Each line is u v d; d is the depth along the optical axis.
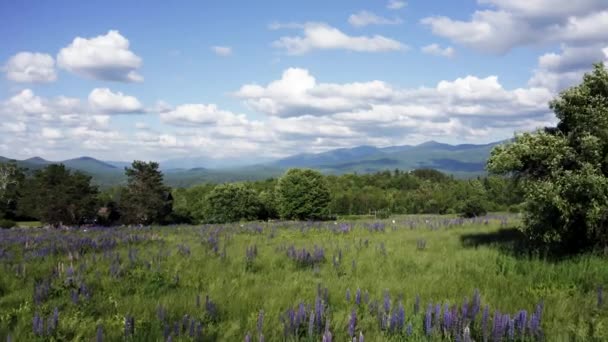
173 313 8.13
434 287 9.90
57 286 10.26
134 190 71.44
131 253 14.70
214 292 9.88
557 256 13.02
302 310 7.38
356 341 6.66
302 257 13.73
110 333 7.27
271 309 8.45
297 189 72.44
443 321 7.19
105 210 74.00
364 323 7.55
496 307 8.28
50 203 64.50
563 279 10.41
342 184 139.25
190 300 9.08
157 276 11.52
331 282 10.67
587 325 7.41
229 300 9.06
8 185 89.31
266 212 82.25
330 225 31.27
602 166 12.23
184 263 13.80
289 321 7.21
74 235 24.94
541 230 12.69
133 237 22.44
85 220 67.12
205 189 110.62
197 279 11.62
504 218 29.81
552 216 12.34
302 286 10.40
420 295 9.26
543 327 7.29
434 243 18.05
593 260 11.60
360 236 22.66
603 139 12.02
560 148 12.35
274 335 6.99
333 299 9.05
